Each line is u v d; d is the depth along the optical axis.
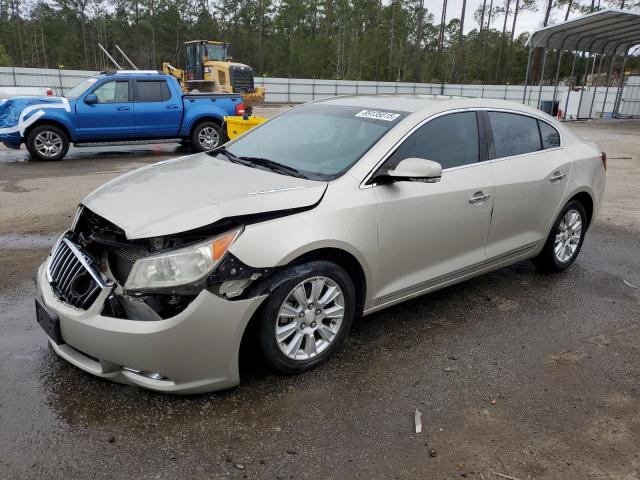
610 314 4.46
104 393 3.11
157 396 3.09
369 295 3.61
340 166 3.60
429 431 2.90
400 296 3.83
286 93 41.09
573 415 3.10
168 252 2.85
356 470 2.60
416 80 62.19
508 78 65.31
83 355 3.08
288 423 2.92
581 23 23.11
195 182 3.47
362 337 3.91
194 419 2.91
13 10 66.44
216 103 13.11
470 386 3.35
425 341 3.89
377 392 3.24
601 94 33.22
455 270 4.14
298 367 3.32
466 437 2.87
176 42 65.44
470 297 4.71
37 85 35.12
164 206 3.08
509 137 4.54
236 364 3.03
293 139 4.14
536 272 5.40
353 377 3.38
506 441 2.85
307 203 3.21
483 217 4.21
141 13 64.94
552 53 61.47
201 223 2.89
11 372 3.29
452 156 4.04
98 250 3.13
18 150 13.27
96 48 65.81
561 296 4.80
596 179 5.32
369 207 3.43
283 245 3.04
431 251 3.91
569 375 3.52
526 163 4.57
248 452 2.69
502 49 66.25
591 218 5.45
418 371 3.49
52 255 3.36
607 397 3.29
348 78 63.78
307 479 2.53
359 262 3.44
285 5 68.38
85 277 3.01
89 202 3.32
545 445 2.83
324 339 3.44
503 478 2.59
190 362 2.87
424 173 3.37
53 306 3.04
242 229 2.96
